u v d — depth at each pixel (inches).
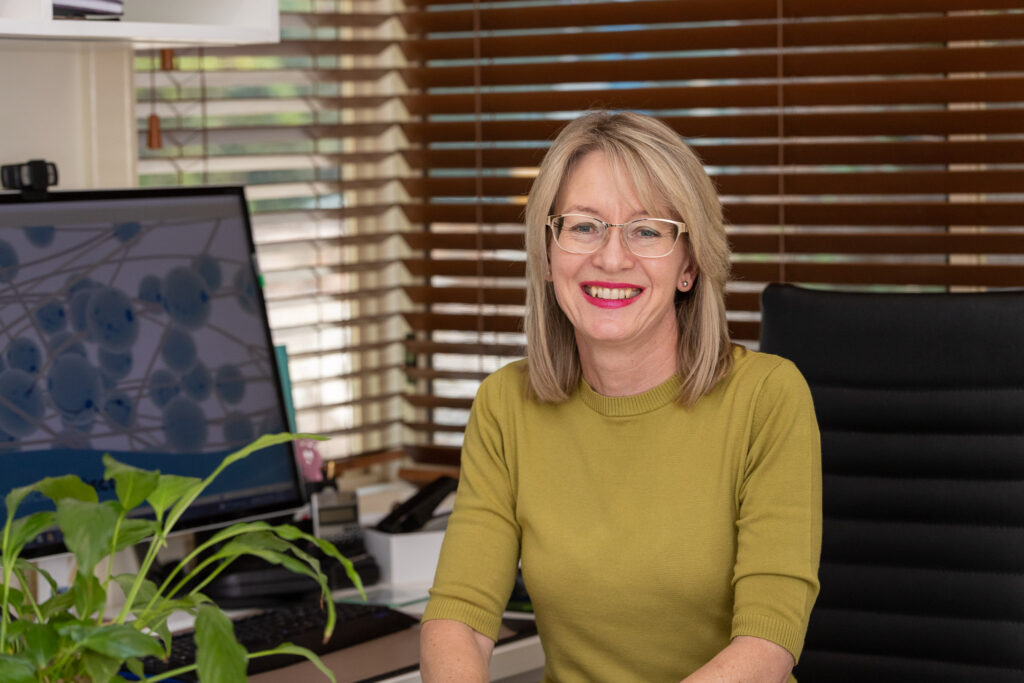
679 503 61.3
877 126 93.9
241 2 75.8
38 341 67.9
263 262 96.7
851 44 93.7
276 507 76.7
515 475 65.7
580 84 100.1
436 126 102.8
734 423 61.6
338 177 102.3
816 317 70.7
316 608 71.3
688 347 63.0
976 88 91.9
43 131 78.0
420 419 107.4
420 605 74.6
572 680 63.9
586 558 61.7
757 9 94.3
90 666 37.0
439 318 104.0
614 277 61.2
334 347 101.8
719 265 62.6
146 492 40.4
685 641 61.5
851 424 69.7
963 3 90.9
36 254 68.4
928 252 94.0
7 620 39.0
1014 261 95.4
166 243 74.0
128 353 71.5
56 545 66.3
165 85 91.1
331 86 101.4
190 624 70.2
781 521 58.7
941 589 67.7
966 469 67.5
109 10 68.9
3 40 68.3
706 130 97.0
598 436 63.7
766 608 56.8
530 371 65.5
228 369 75.9
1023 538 66.1
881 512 69.1
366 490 104.6
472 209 102.0
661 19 97.0
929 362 68.3
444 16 102.2
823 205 95.6
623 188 60.9
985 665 66.8
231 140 94.1
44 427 67.7
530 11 99.9
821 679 70.1
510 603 74.8
